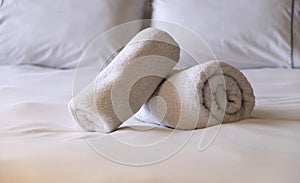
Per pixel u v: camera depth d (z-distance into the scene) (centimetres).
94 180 69
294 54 171
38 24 182
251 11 173
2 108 113
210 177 68
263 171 70
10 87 142
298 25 173
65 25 181
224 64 100
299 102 122
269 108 114
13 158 75
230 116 98
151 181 68
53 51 182
